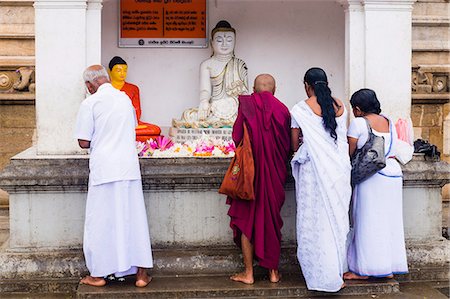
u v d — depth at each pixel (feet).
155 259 20.44
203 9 27.12
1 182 20.08
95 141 18.85
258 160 19.11
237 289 19.08
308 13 27.48
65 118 21.30
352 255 19.92
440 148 29.63
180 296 18.94
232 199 19.47
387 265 19.47
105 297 18.79
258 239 19.08
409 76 22.48
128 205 18.85
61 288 20.01
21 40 28.45
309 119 18.80
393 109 22.52
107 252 18.84
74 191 20.51
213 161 21.24
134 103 25.43
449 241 22.00
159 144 22.72
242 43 27.40
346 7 22.59
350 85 22.41
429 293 19.83
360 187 19.51
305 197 18.88
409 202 21.62
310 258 18.80
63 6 21.09
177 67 27.27
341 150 18.83
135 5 26.89
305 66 27.58
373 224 19.38
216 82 26.32
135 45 26.99
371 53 22.31
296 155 19.06
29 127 28.17
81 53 21.25
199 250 20.88
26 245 20.53
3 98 27.84
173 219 20.95
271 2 27.30
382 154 19.10
